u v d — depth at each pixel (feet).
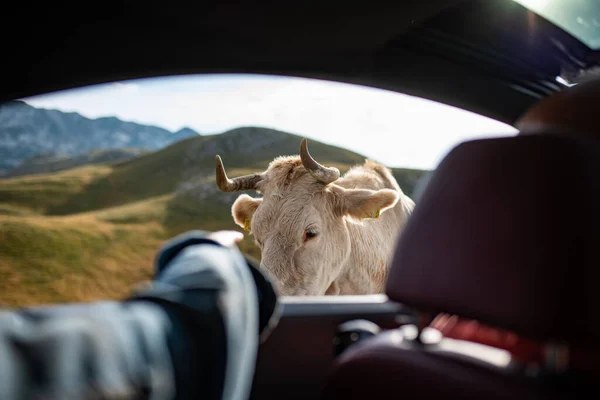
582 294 3.52
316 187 14.92
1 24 6.49
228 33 7.85
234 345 2.56
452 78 10.55
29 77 7.10
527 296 3.64
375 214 14.99
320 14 7.89
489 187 3.95
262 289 3.72
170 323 2.33
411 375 4.28
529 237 3.69
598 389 3.73
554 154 3.73
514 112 11.74
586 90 4.44
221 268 2.84
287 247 14.24
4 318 1.84
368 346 4.71
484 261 3.87
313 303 7.25
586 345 3.58
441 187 4.25
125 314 2.21
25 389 1.60
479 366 4.09
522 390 3.81
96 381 1.78
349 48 8.98
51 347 1.76
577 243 3.56
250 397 6.73
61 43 6.94
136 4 6.85
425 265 4.18
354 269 16.14
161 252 3.32
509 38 9.88
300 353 7.02
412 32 9.17
